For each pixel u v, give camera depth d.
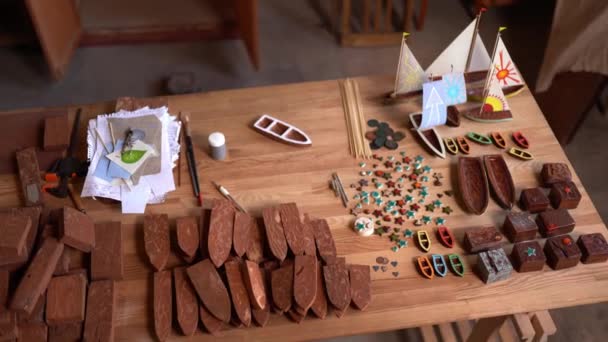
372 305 1.11
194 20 2.24
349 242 1.19
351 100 1.41
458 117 1.36
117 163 1.26
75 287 1.08
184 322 1.07
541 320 1.22
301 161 1.31
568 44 1.67
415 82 1.35
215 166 1.30
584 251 1.16
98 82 2.14
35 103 2.08
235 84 2.13
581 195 1.25
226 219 1.17
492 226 1.20
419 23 2.25
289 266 1.12
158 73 2.17
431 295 1.13
